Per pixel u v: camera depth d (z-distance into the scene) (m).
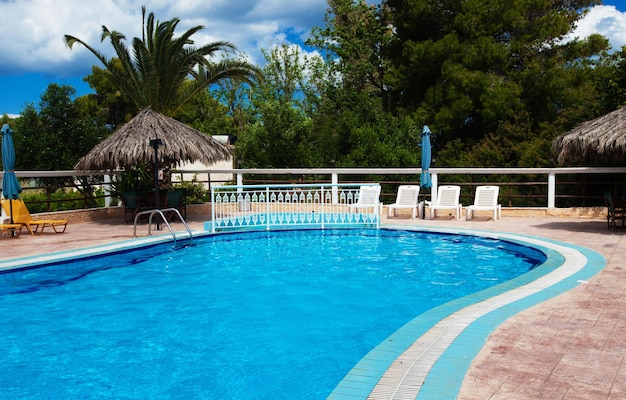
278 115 24.36
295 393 4.45
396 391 3.57
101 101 43.44
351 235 12.94
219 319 6.60
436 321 5.25
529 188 18.91
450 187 14.58
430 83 27.33
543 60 25.31
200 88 19.50
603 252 9.03
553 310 5.54
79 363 5.21
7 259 8.98
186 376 4.85
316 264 9.74
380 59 30.23
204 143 14.52
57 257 9.17
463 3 25.83
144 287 8.21
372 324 6.34
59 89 23.52
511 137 23.31
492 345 4.46
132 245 10.45
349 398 3.49
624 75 17.78
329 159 23.19
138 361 5.24
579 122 20.64
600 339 4.60
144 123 14.06
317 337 5.89
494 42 25.11
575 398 3.40
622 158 11.56
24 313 6.91
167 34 18.48
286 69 33.72
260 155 23.88
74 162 21.92
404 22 27.70
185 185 18.73
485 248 11.08
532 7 25.45
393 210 15.39
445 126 25.22
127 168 15.52
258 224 14.02
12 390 4.60
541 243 10.09
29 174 13.48
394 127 23.23
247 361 5.20
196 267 9.59
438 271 9.06
